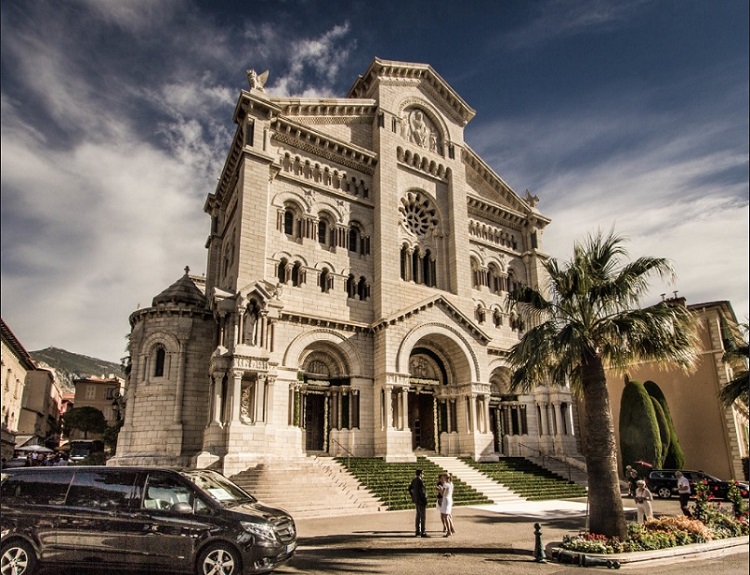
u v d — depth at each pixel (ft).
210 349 122.11
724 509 89.20
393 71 161.48
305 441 125.59
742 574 51.57
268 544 43.96
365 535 70.03
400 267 149.38
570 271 69.77
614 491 62.44
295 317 125.18
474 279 170.60
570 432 159.33
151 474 46.03
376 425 129.70
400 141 157.58
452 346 146.72
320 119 148.97
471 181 181.57
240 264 119.14
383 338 132.77
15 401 237.86
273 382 115.14
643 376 177.06
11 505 44.19
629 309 68.13
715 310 165.89
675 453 150.92
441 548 61.16
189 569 42.75
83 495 44.83
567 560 55.72
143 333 120.98
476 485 118.73
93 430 307.17
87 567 42.78
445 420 147.74
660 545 60.03
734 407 168.96
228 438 104.53
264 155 128.36
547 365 70.64
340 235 141.49
